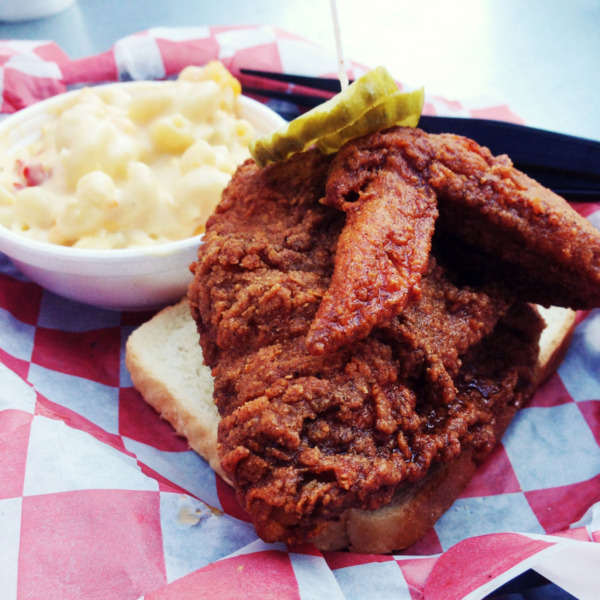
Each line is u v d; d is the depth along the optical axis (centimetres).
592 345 38
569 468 34
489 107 49
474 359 32
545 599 30
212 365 31
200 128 41
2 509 27
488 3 66
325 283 29
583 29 62
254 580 25
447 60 59
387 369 28
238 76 51
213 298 30
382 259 26
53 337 40
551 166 39
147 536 27
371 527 30
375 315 26
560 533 28
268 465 26
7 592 25
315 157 31
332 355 27
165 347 37
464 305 30
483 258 32
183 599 25
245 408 27
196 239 37
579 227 29
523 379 33
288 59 51
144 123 41
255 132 44
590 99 53
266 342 28
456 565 27
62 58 50
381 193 28
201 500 31
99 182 37
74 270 37
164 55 50
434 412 29
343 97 29
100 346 40
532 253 30
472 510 32
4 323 39
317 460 26
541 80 56
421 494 30
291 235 30
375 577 27
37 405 31
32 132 43
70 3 66
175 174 40
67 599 25
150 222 38
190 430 34
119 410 37
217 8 66
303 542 27
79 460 29
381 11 66
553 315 37
